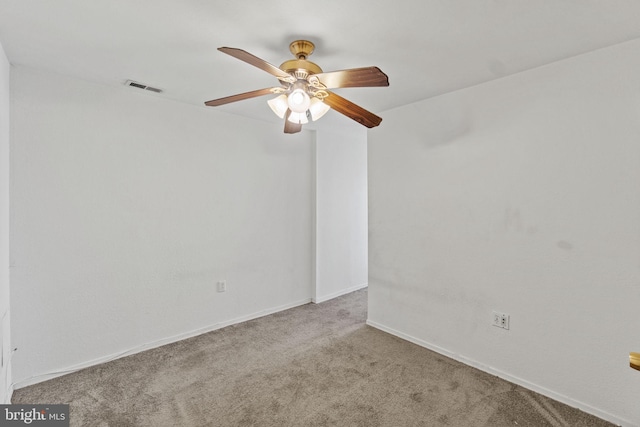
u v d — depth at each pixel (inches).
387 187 123.9
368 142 131.1
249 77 93.2
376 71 58.7
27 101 86.4
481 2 57.1
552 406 80.3
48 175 90.0
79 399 82.4
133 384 89.1
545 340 84.6
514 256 90.0
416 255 114.7
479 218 97.3
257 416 76.5
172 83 97.7
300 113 75.8
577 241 79.0
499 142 92.4
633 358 49.0
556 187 82.0
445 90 101.8
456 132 102.2
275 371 96.3
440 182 107.0
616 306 73.9
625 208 72.2
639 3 57.0
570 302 80.4
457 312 103.4
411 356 106.0
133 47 75.3
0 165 71.2
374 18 62.3
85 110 95.7
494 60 80.7
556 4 57.6
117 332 103.3
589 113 76.5
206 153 122.7
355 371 96.5
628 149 71.6
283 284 150.7
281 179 148.1
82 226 96.0
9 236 83.2
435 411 78.5
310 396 84.2
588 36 69.0
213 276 126.3
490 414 77.4
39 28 66.9
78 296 95.8
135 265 106.7
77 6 59.1
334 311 149.2
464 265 101.3
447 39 70.4
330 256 167.3
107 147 100.0
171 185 114.0
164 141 111.9
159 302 112.3
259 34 68.9
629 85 71.2
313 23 64.4
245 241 135.9
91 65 85.0
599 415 76.3
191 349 110.3
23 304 86.9
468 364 100.5
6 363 77.3
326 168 163.5
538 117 84.6
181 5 58.7
